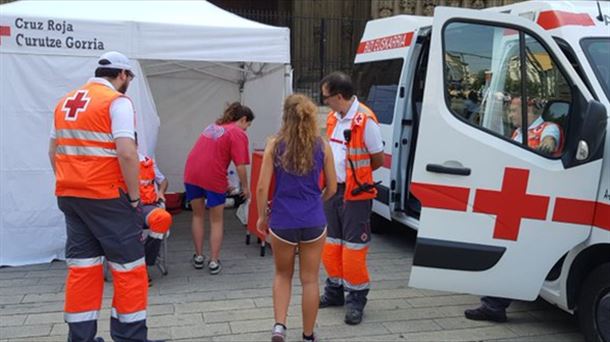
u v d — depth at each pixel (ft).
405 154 18.88
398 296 15.38
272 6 47.44
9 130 16.84
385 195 19.52
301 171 11.04
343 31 40.09
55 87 16.96
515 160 11.60
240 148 16.70
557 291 12.37
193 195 17.01
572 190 11.54
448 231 11.77
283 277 11.84
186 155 26.78
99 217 10.43
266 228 11.75
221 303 14.64
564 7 13.08
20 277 16.25
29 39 16.57
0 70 16.57
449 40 11.87
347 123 13.20
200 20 18.81
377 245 20.67
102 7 19.01
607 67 12.23
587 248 11.75
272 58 18.52
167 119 26.30
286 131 11.10
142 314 11.05
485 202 11.69
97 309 10.85
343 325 13.37
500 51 12.17
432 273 11.93
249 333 12.89
